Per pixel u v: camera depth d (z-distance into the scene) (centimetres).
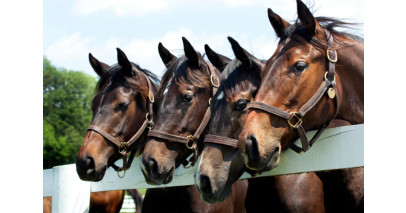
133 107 330
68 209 321
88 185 332
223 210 311
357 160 216
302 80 215
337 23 239
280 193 267
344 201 246
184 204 317
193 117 289
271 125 212
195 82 292
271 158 210
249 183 285
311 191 266
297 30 227
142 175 313
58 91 3712
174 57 347
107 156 319
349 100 236
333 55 221
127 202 855
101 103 328
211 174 233
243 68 258
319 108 218
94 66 381
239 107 247
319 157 228
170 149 285
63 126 3616
